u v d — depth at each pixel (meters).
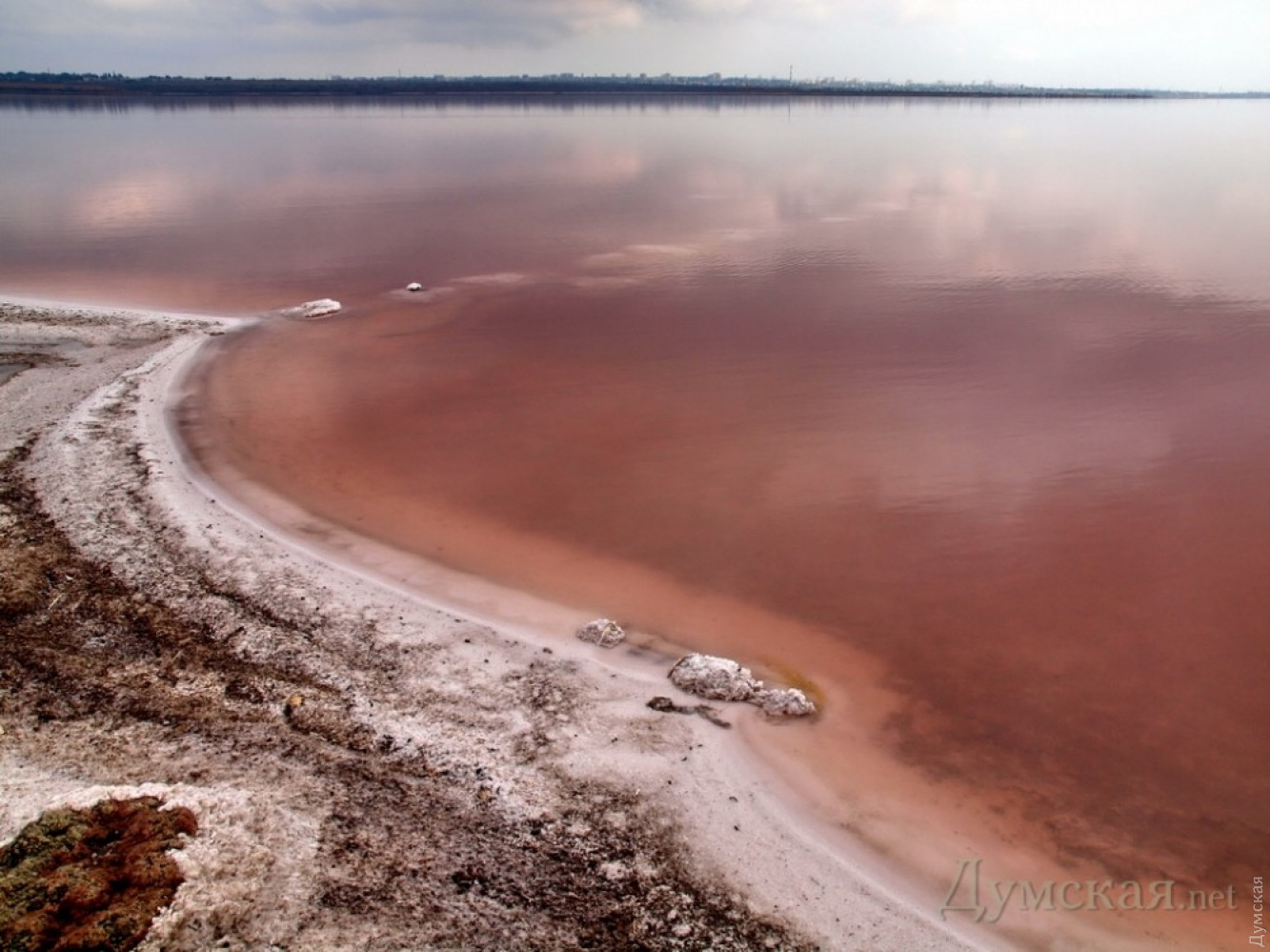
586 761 10.51
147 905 8.05
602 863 9.16
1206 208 48.94
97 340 26.73
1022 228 43.19
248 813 9.27
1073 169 69.69
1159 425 19.78
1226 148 90.94
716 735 11.08
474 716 11.23
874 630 13.39
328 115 157.62
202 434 20.08
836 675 12.40
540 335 27.34
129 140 98.25
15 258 38.25
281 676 11.90
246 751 10.32
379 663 12.21
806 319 28.25
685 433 20.12
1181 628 13.28
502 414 21.42
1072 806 10.23
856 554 15.34
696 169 71.38
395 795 9.83
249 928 8.00
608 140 102.00
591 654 12.64
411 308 30.72
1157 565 14.77
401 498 17.36
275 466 18.64
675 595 14.23
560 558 15.25
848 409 21.17
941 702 11.88
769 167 72.31
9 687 11.28
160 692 11.41
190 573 14.29
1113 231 42.09
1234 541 15.33
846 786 10.42
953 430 19.88
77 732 10.53
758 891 8.95
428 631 12.99
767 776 10.49
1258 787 10.50
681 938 8.38
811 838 9.66
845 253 38.09
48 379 23.20
